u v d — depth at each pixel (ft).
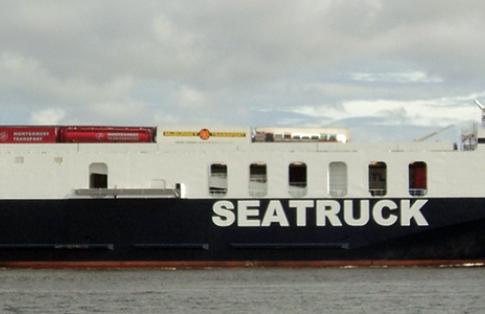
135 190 265.34
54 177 268.00
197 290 234.99
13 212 267.80
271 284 241.76
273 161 266.98
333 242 266.36
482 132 267.59
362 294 229.45
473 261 267.18
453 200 266.57
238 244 266.36
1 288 238.89
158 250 266.16
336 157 267.18
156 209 266.16
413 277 251.60
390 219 266.77
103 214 266.57
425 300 222.89
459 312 211.41
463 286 238.89
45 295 230.27
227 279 249.55
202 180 267.18
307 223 266.57
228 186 267.18
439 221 266.57
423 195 266.98
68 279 251.19
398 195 266.98
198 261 266.77
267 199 266.57
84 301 223.51
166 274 258.16
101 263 266.98
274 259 266.98
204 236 266.77
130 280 248.73
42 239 267.59
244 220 266.57
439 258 267.18
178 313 211.61
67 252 266.98
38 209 267.59
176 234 266.16
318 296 227.40
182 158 267.80
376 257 266.98
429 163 266.98
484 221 266.16
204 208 266.77
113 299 225.35
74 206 266.98
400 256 267.18
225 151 267.59
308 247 266.16
